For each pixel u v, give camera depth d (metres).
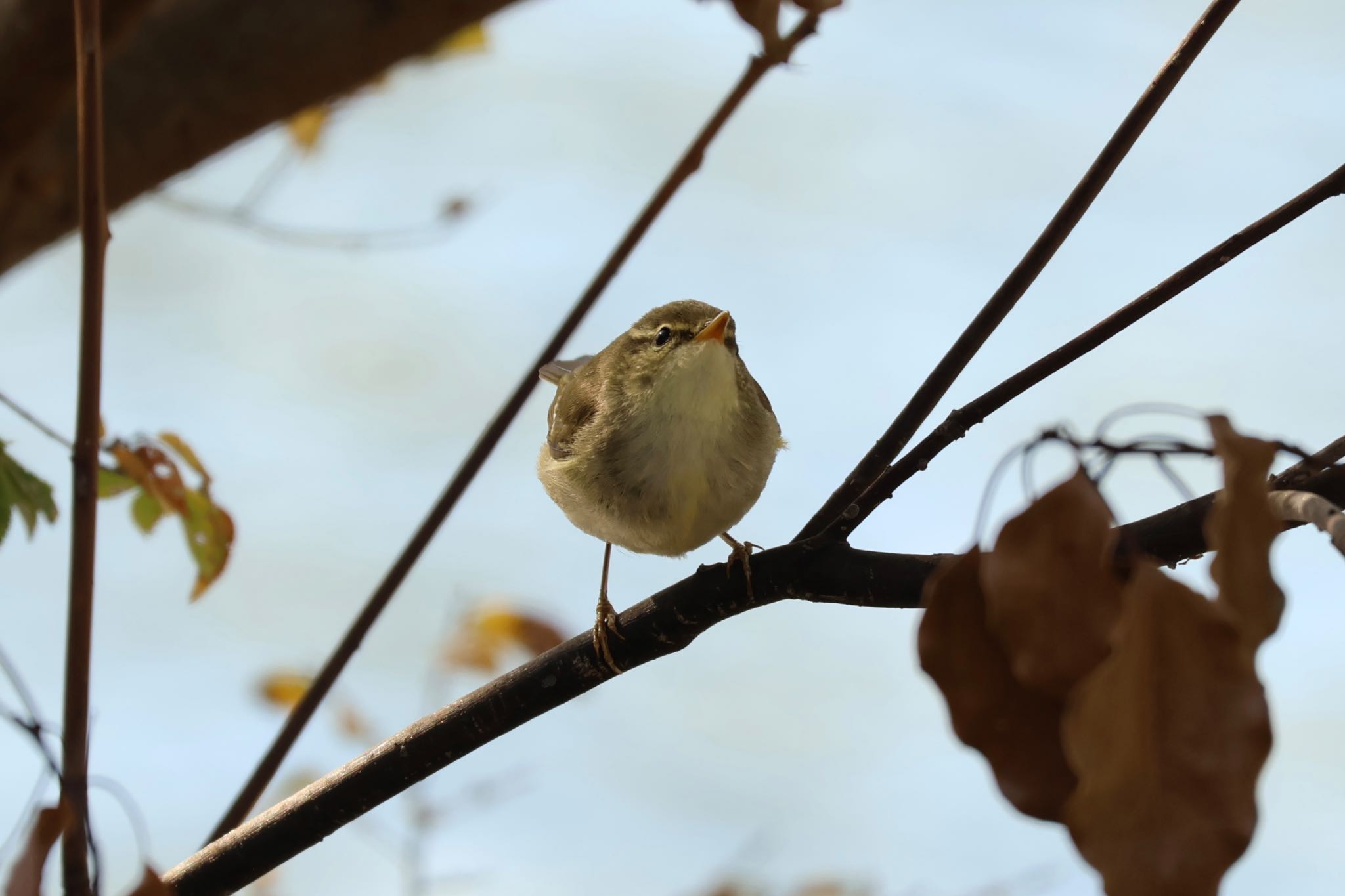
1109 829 3.50
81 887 4.27
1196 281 4.28
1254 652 3.53
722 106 4.38
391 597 4.36
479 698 4.33
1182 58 4.29
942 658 3.94
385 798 4.33
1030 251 4.29
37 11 4.34
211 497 4.34
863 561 4.31
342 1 4.39
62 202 4.39
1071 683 3.66
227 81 4.39
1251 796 3.48
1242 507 3.60
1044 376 4.29
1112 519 3.72
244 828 4.33
